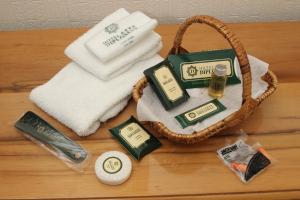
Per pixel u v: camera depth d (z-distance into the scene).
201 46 0.93
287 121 0.78
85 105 0.76
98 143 0.75
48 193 0.68
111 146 0.75
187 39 0.94
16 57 0.91
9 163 0.72
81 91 0.79
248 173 0.69
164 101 0.76
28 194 0.68
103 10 0.98
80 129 0.73
